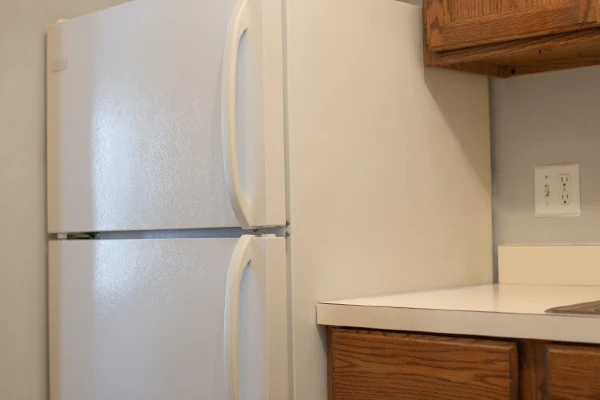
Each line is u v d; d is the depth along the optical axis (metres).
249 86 1.25
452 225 1.65
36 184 1.66
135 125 1.44
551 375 1.10
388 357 1.26
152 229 1.40
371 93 1.45
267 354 1.22
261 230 1.28
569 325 1.09
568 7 1.37
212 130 1.30
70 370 1.56
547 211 1.73
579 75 1.69
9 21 1.62
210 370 1.28
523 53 1.58
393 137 1.50
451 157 1.65
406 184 1.52
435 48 1.53
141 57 1.43
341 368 1.31
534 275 1.71
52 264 1.61
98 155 1.52
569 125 1.71
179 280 1.34
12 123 1.62
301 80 1.30
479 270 1.73
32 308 1.64
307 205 1.30
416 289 1.53
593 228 1.67
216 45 1.30
